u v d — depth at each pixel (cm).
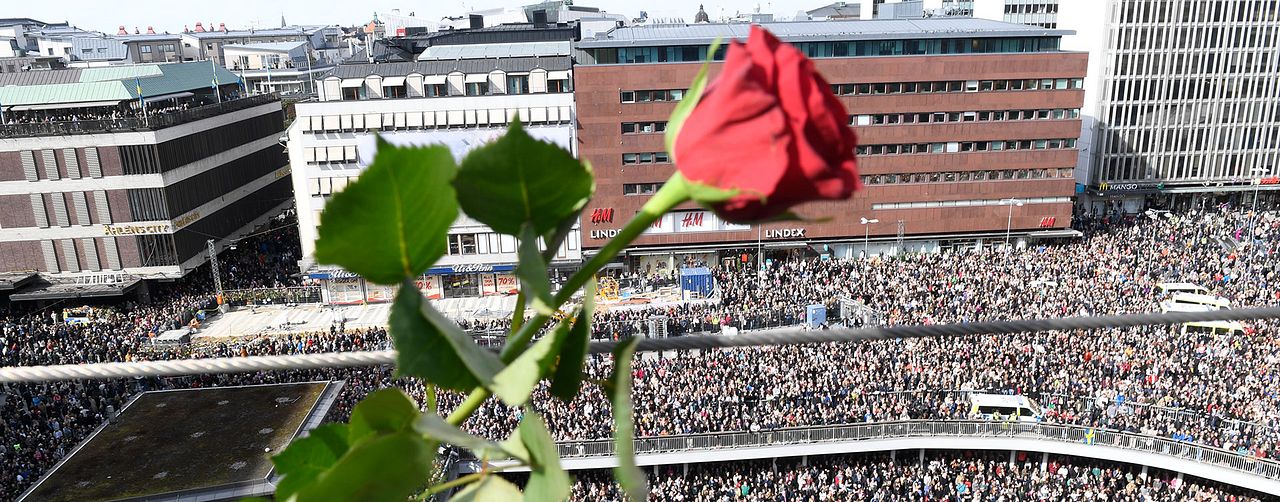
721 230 6825
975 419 4038
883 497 3881
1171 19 8388
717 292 6188
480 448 183
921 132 6850
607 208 6662
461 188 184
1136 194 9031
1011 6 11581
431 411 216
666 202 179
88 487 3575
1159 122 8750
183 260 6550
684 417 4034
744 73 164
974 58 6712
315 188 6303
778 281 6150
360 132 6222
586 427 3809
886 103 6775
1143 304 5144
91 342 5203
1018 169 6988
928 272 6116
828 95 178
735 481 3978
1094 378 4222
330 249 170
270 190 8381
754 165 161
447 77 6275
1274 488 3544
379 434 211
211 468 3734
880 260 6656
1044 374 4281
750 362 4488
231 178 7450
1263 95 8656
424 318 187
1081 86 6825
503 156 186
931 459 4247
